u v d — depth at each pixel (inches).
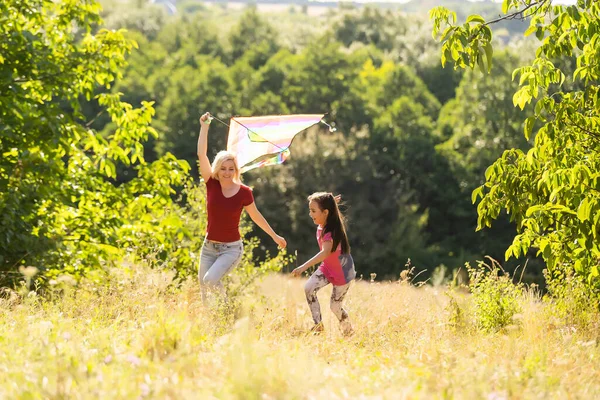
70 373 208.1
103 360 241.4
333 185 2412.6
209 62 3435.0
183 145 2682.1
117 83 2883.9
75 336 269.9
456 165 2600.9
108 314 351.6
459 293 430.6
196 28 4042.8
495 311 394.3
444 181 2637.8
